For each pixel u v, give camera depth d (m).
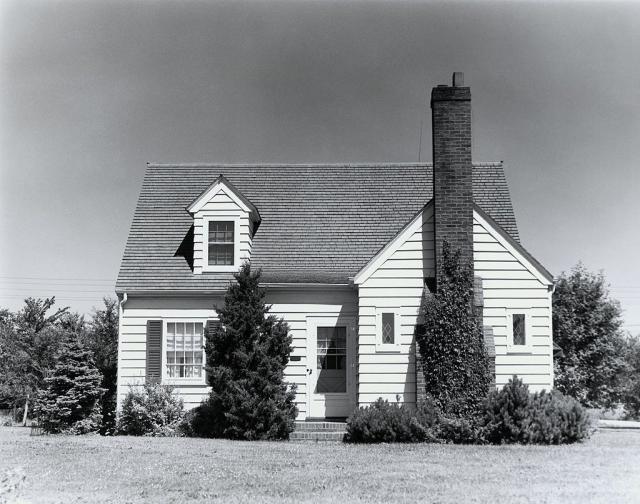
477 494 12.57
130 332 24.33
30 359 31.38
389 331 22.39
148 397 22.98
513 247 22.47
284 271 24.94
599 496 12.40
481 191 27.05
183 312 24.45
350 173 28.41
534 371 22.16
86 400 23.64
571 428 19.56
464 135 22.31
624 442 19.78
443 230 21.92
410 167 28.55
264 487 13.26
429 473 14.60
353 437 20.11
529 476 14.26
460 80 22.75
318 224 26.50
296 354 24.25
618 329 39.69
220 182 25.11
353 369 24.19
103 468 15.37
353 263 25.22
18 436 22.30
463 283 21.45
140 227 26.33
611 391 39.31
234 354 21.22
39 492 12.92
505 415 19.39
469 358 20.91
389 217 26.72
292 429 20.97
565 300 38.75
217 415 21.78
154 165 28.70
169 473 14.75
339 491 12.86
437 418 20.08
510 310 22.33
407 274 22.39
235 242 24.95
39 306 33.81
